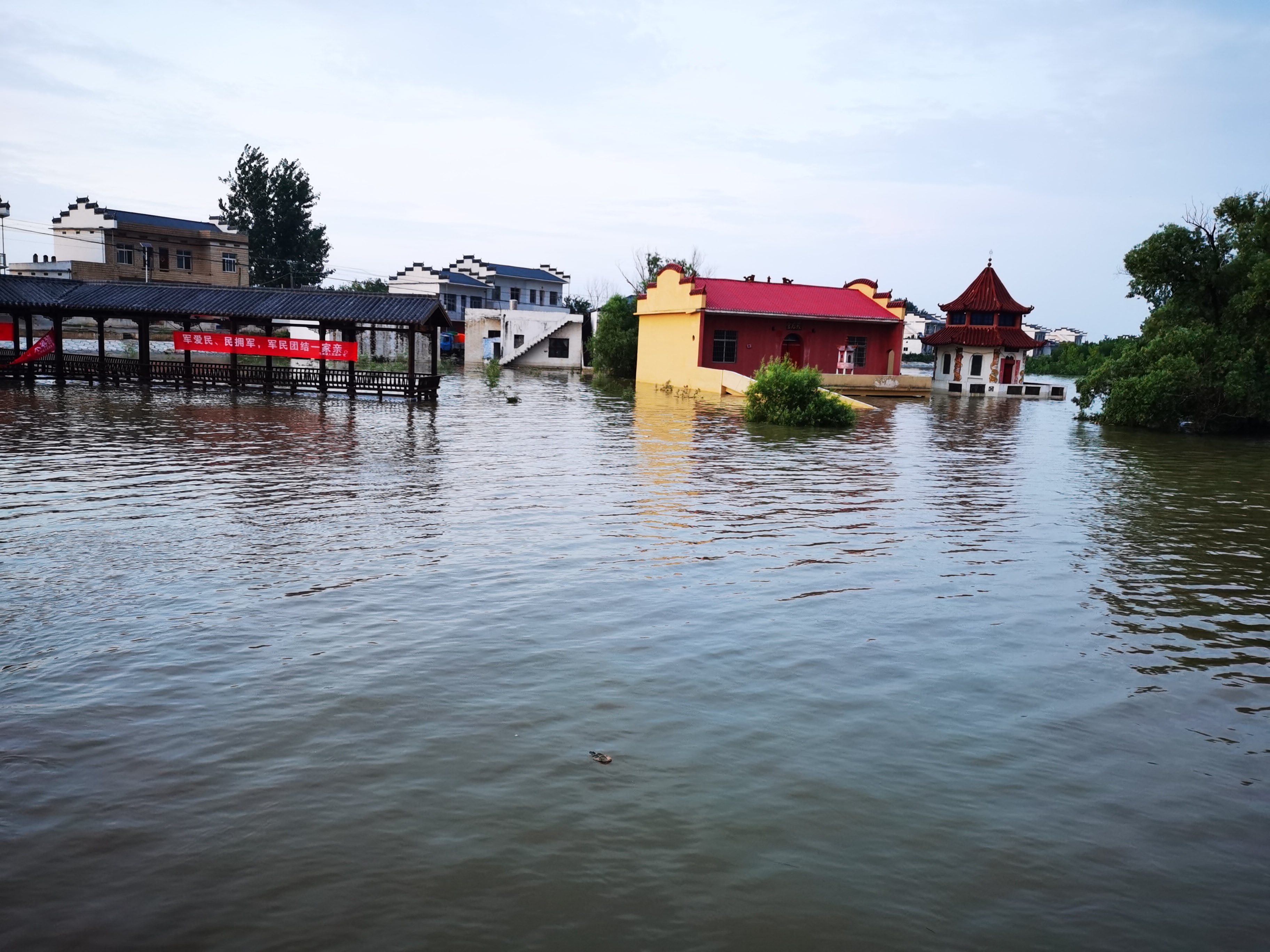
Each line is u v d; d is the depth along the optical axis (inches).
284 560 473.7
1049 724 304.5
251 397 1462.8
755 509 653.3
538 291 3678.6
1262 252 1503.4
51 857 213.3
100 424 1024.2
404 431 1085.8
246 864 212.1
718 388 1814.7
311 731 280.8
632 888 207.0
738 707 308.3
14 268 2578.7
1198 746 291.7
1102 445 1182.3
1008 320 2210.9
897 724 299.6
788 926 195.3
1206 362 1451.8
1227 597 455.5
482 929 191.5
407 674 327.0
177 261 2620.6
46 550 479.2
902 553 532.4
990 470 900.0
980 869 219.1
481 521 583.2
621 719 295.6
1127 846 232.2
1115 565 514.6
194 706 296.4
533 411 1416.1
